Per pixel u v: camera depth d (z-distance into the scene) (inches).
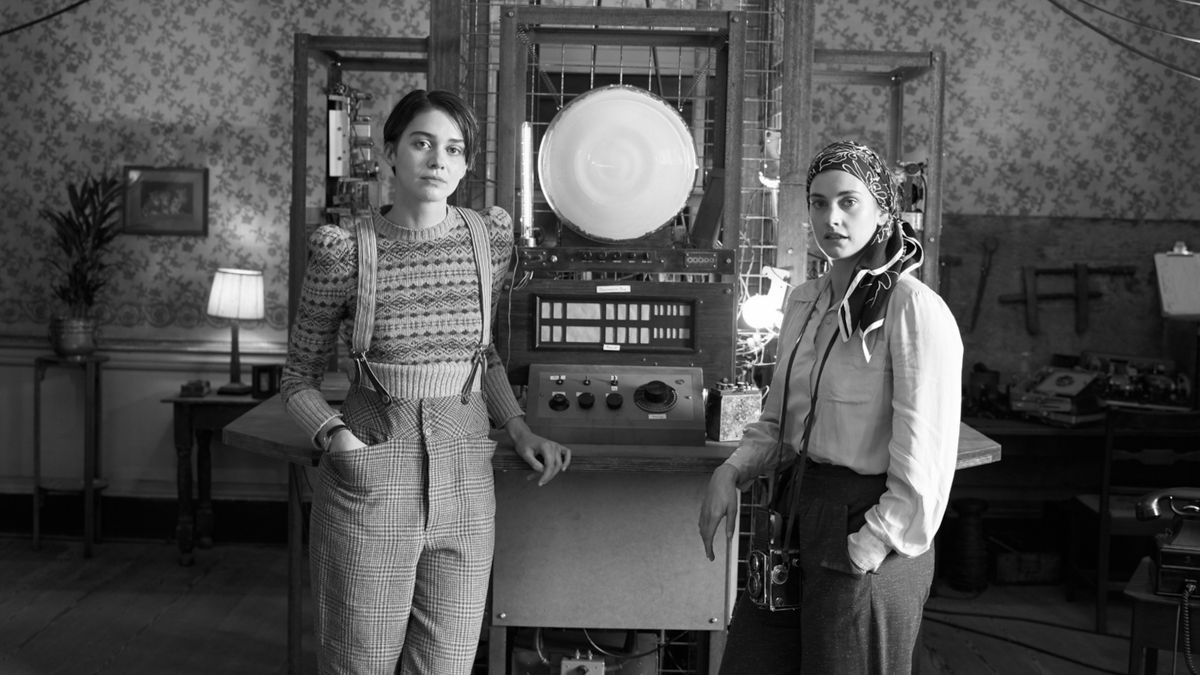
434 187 90.2
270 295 213.8
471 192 140.1
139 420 216.5
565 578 114.1
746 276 138.5
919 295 79.4
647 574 114.3
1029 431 188.5
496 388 104.2
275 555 210.7
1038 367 213.9
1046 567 201.3
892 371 80.4
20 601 181.8
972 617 184.5
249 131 211.6
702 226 123.7
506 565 113.9
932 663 163.0
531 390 112.3
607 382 113.1
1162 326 213.0
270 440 105.8
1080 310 212.4
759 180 144.4
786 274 136.8
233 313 199.9
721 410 110.4
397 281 91.7
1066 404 191.6
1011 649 169.5
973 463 108.5
